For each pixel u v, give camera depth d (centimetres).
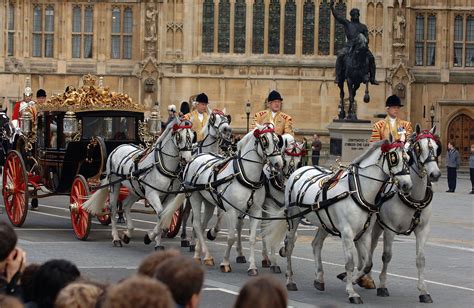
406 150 2427
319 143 7306
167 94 8394
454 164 6222
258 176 2778
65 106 3628
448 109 8494
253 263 2786
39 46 8500
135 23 8444
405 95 8300
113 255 3111
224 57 8388
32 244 3328
